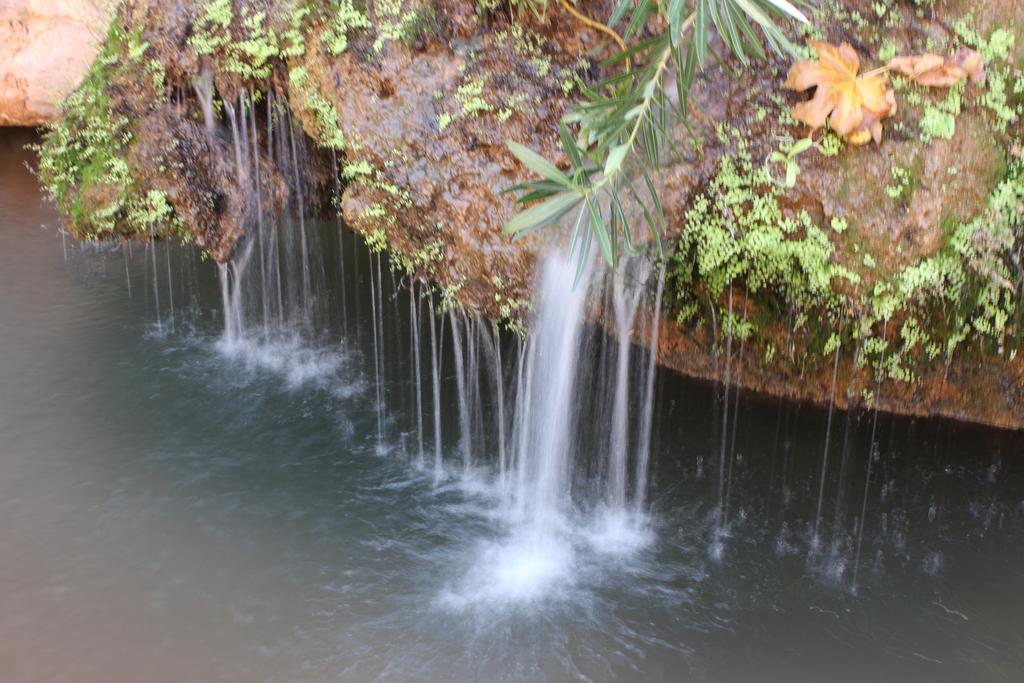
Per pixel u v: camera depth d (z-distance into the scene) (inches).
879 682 122.4
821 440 175.8
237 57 175.2
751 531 154.4
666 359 194.5
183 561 146.7
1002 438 170.2
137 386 203.5
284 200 197.5
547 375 157.0
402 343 223.6
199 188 187.3
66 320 235.0
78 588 139.5
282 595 139.6
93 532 153.0
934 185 136.1
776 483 165.8
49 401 195.8
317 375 209.8
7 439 180.5
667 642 130.6
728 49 137.7
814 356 173.6
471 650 129.0
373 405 197.3
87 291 253.0
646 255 144.3
